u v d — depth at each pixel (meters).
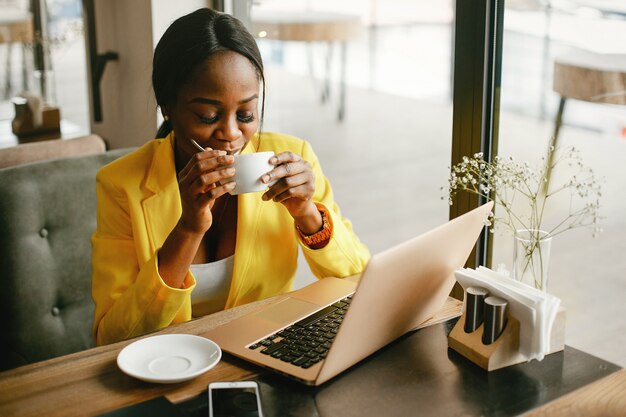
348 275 1.49
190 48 1.29
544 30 1.66
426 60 3.25
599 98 1.69
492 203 1.20
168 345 1.14
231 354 1.13
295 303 1.32
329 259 1.45
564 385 1.05
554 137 1.77
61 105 4.25
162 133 1.55
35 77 3.94
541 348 1.07
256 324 1.23
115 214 1.45
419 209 3.30
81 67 4.30
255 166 1.22
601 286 1.89
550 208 1.81
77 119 4.12
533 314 1.05
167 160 1.46
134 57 2.54
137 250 1.43
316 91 3.34
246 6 2.57
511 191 1.73
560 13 1.66
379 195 3.41
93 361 1.12
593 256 1.87
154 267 1.27
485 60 1.57
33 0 3.74
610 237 1.83
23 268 1.67
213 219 1.51
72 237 1.74
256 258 1.49
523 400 1.01
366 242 3.09
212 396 0.98
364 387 1.04
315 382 1.03
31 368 1.10
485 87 1.59
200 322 1.26
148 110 2.54
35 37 3.80
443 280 1.19
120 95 2.69
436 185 3.45
